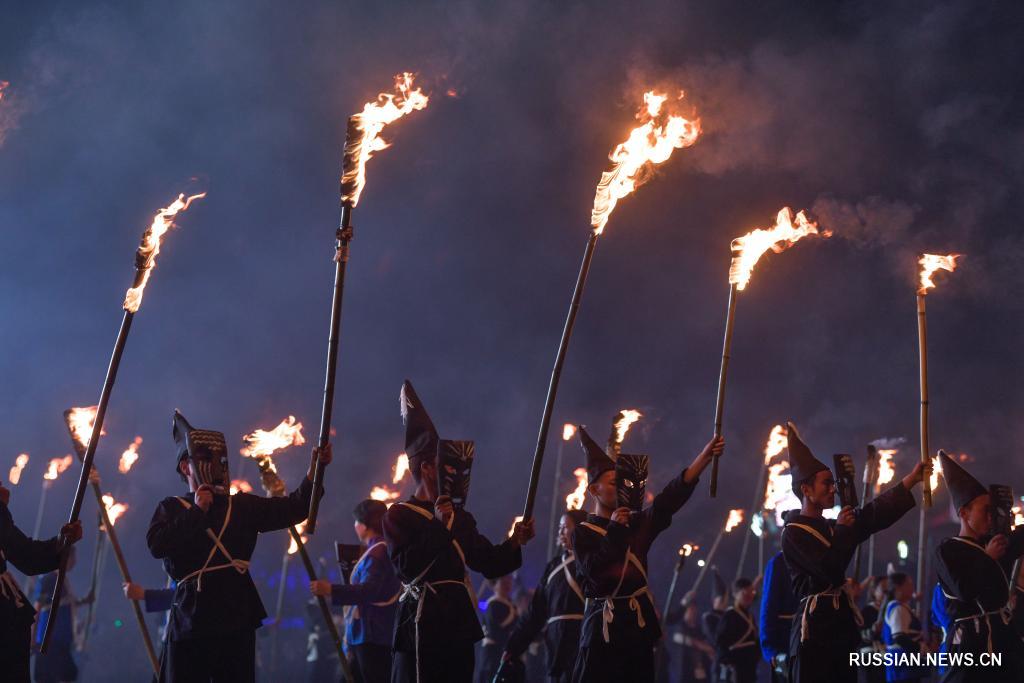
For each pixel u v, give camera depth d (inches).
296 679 691.4
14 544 270.7
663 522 280.8
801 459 303.1
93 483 323.0
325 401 261.4
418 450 276.5
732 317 287.6
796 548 293.1
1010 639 315.3
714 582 561.9
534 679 527.2
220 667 267.9
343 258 258.1
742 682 505.4
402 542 263.9
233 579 270.8
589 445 294.8
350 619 346.9
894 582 433.4
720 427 280.7
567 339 264.1
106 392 274.4
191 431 279.4
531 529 264.4
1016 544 350.9
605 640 273.0
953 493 330.6
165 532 269.1
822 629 288.5
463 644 262.2
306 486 286.0
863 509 294.8
